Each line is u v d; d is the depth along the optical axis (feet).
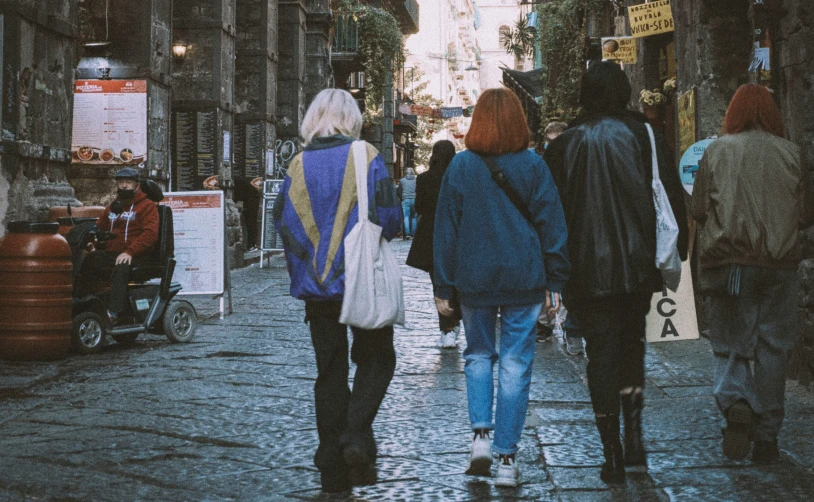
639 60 43.75
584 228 14.16
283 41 81.20
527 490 13.76
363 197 13.69
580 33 61.00
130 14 48.37
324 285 13.53
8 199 31.42
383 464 15.23
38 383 22.58
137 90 47.88
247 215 71.05
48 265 25.48
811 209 15.16
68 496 13.60
